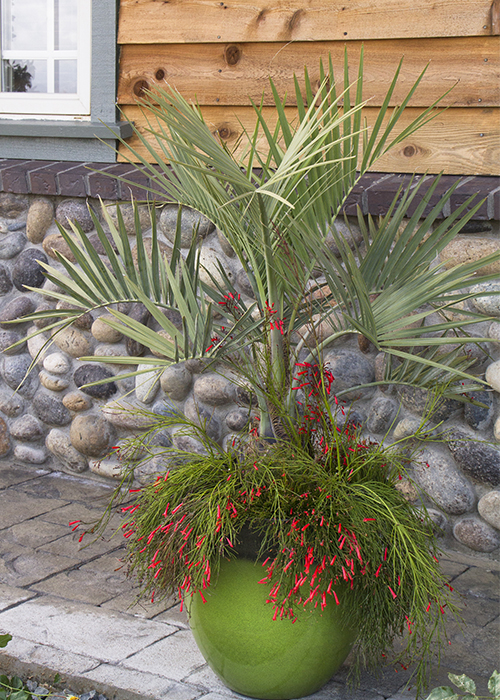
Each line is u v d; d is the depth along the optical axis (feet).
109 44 11.44
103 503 10.43
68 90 12.51
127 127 11.58
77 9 12.23
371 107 10.08
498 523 8.57
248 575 5.58
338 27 10.09
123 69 11.52
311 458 5.94
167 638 7.00
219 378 10.25
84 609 7.52
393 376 7.48
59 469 11.75
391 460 6.13
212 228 10.23
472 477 8.73
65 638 6.93
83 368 11.13
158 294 7.01
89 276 6.83
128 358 6.26
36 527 9.54
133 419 10.77
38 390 11.66
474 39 9.48
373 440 9.39
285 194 5.98
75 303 7.04
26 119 12.46
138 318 10.62
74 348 11.14
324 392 5.87
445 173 9.84
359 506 5.43
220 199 5.97
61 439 11.44
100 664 6.51
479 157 9.64
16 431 11.77
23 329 11.71
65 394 11.41
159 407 10.69
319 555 5.24
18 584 8.02
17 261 11.60
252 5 10.51
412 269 6.70
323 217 6.63
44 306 11.50
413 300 6.20
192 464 5.95
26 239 11.66
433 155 9.87
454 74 9.62
